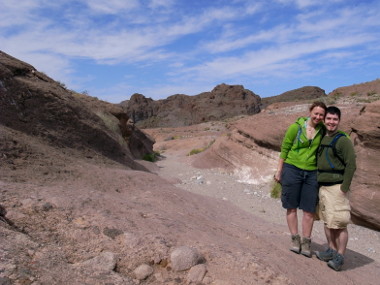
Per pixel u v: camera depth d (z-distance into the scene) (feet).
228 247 12.96
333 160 14.07
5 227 11.27
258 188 40.52
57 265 10.16
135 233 12.44
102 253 11.22
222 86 347.36
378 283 14.60
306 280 12.23
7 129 21.50
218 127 176.55
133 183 21.52
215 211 21.57
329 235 15.11
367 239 26.17
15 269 9.32
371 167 28.91
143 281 10.62
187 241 12.81
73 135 27.43
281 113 50.01
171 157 86.22
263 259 12.32
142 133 81.56
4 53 28.58
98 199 14.99
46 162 19.40
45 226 12.16
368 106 29.94
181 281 10.82
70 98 30.37
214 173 49.32
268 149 45.27
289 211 15.17
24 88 25.71
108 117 58.49
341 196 14.17
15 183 15.07
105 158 28.27
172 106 368.27
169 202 19.48
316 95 343.67
